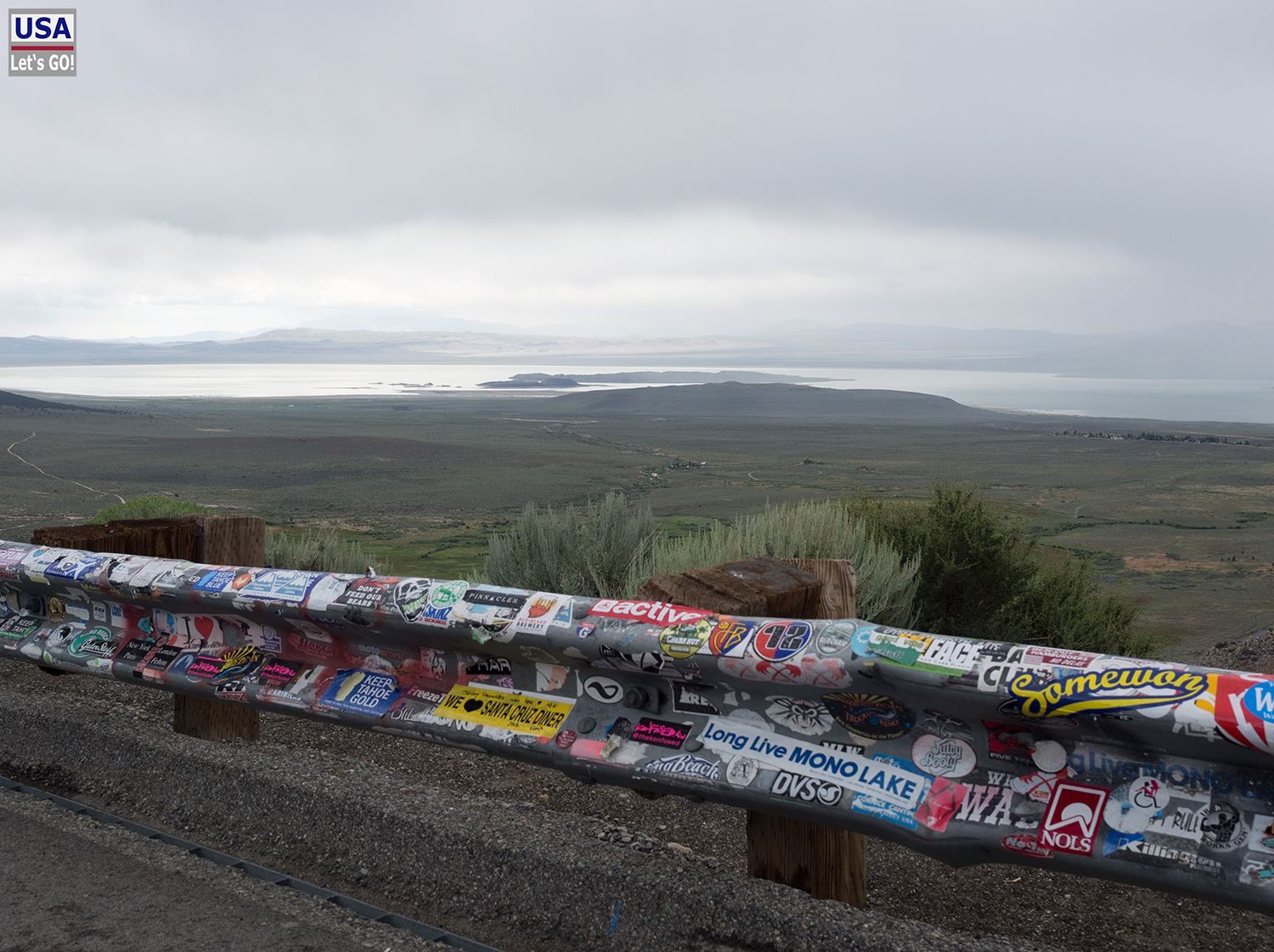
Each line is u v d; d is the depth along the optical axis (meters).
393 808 3.30
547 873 2.93
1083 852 2.26
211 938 2.70
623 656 2.90
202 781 3.72
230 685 3.81
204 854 3.27
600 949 2.72
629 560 7.70
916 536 8.76
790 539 6.84
